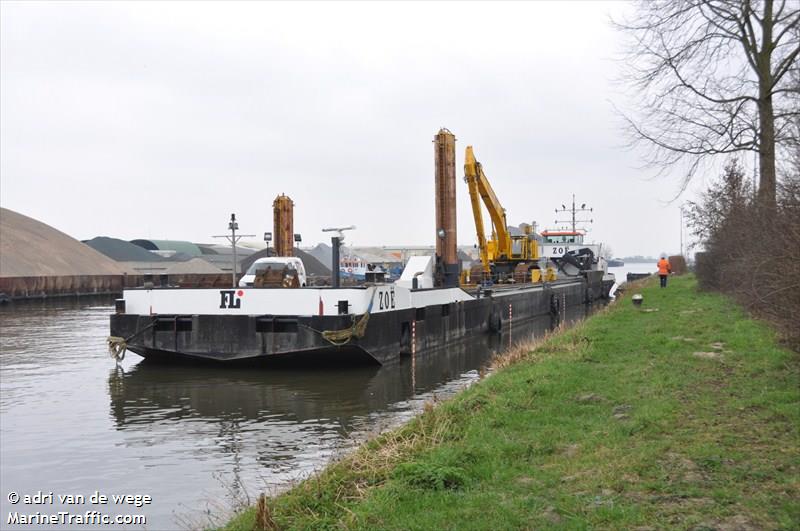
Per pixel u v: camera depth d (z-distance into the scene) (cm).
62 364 2128
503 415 888
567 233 6028
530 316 3891
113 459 1074
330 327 1886
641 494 577
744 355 1235
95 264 8931
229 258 11144
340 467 736
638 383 1047
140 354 2072
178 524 781
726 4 1499
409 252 11975
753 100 1539
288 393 1623
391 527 543
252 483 926
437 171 3019
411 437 836
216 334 1970
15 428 1291
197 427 1282
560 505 559
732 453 663
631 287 4641
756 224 1567
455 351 2527
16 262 7425
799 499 541
